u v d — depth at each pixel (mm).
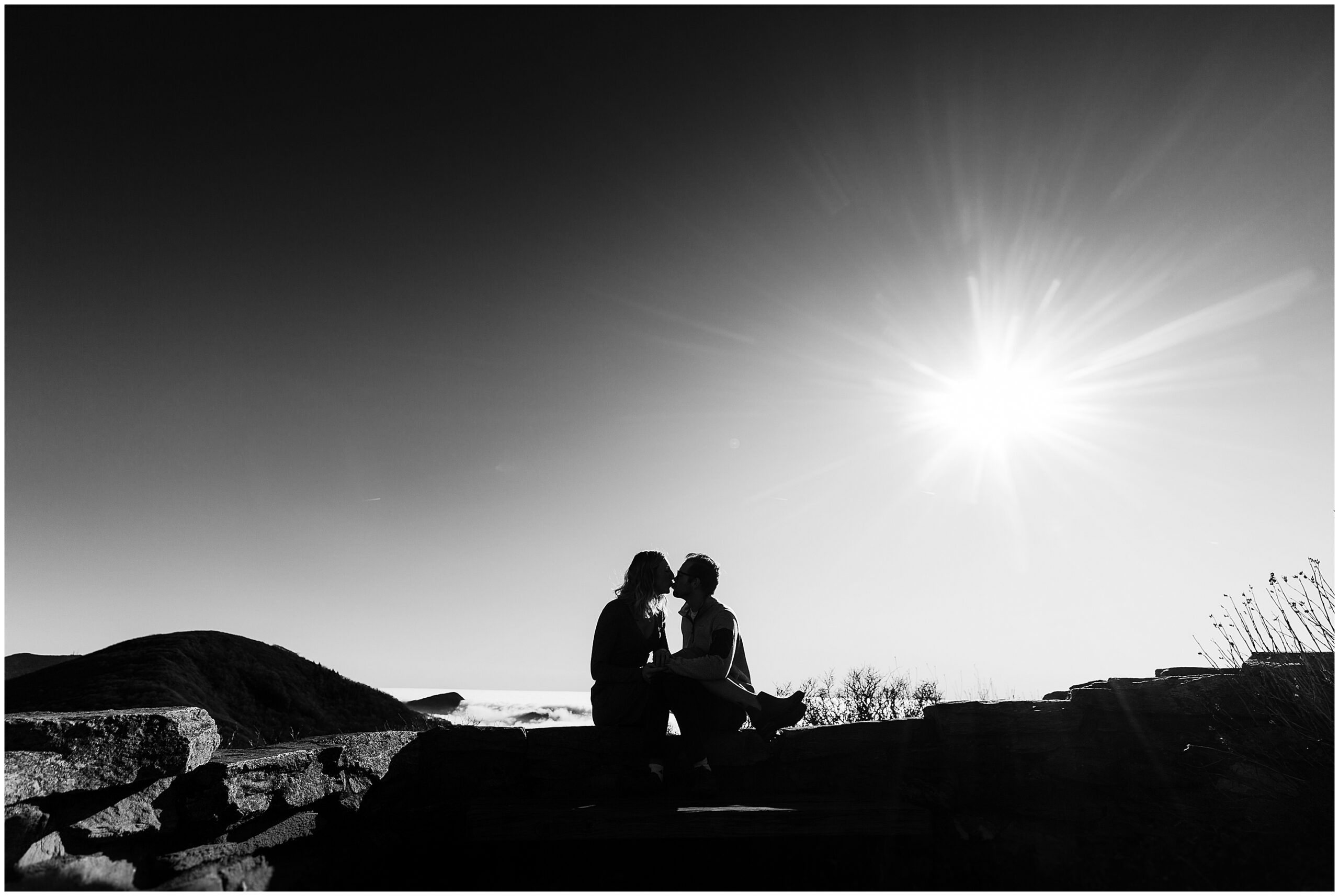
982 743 5570
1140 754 5449
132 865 3877
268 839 4551
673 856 4812
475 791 5695
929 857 4883
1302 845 4668
